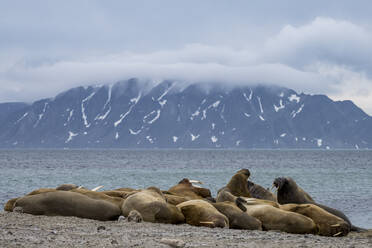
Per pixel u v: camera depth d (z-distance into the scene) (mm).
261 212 30234
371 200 70125
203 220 29000
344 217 38750
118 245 19172
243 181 40531
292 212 29844
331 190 88500
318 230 29656
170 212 28953
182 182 43062
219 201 34875
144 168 176375
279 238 24078
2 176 123688
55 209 28906
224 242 21453
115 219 29594
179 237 22516
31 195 30766
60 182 105125
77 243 19484
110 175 132875
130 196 30078
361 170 172000
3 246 18172
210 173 144500
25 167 178000
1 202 63125
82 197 29594
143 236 22172
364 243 23609
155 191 32344
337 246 21500
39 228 23500
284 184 39562
